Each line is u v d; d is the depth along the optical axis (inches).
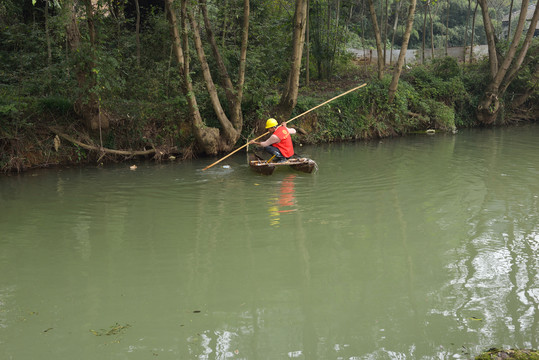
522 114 792.3
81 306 185.0
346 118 619.2
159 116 505.7
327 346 155.2
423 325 166.9
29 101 465.1
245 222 285.4
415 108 685.9
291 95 534.3
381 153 516.1
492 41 728.3
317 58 766.5
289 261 226.8
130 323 172.1
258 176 410.3
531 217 285.1
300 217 293.6
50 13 611.8
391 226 273.9
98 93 453.1
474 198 328.5
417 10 1325.0
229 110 526.0
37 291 198.4
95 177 413.4
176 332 165.8
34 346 156.9
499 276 204.8
